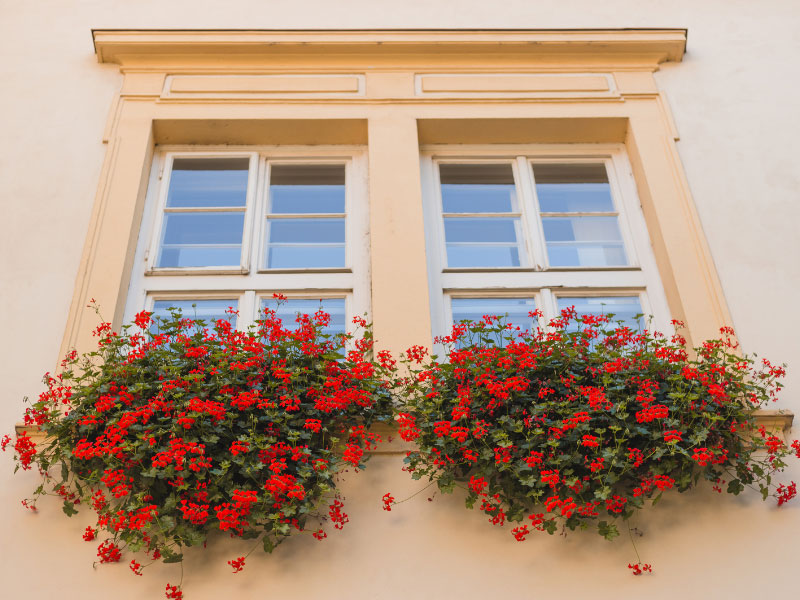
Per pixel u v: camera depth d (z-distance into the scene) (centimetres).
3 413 427
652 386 409
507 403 405
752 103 588
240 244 528
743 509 412
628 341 440
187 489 371
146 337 481
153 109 560
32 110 559
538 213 547
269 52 589
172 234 528
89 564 382
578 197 565
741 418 416
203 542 386
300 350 421
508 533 400
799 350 471
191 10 634
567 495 393
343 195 556
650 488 399
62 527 393
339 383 405
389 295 480
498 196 563
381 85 581
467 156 572
